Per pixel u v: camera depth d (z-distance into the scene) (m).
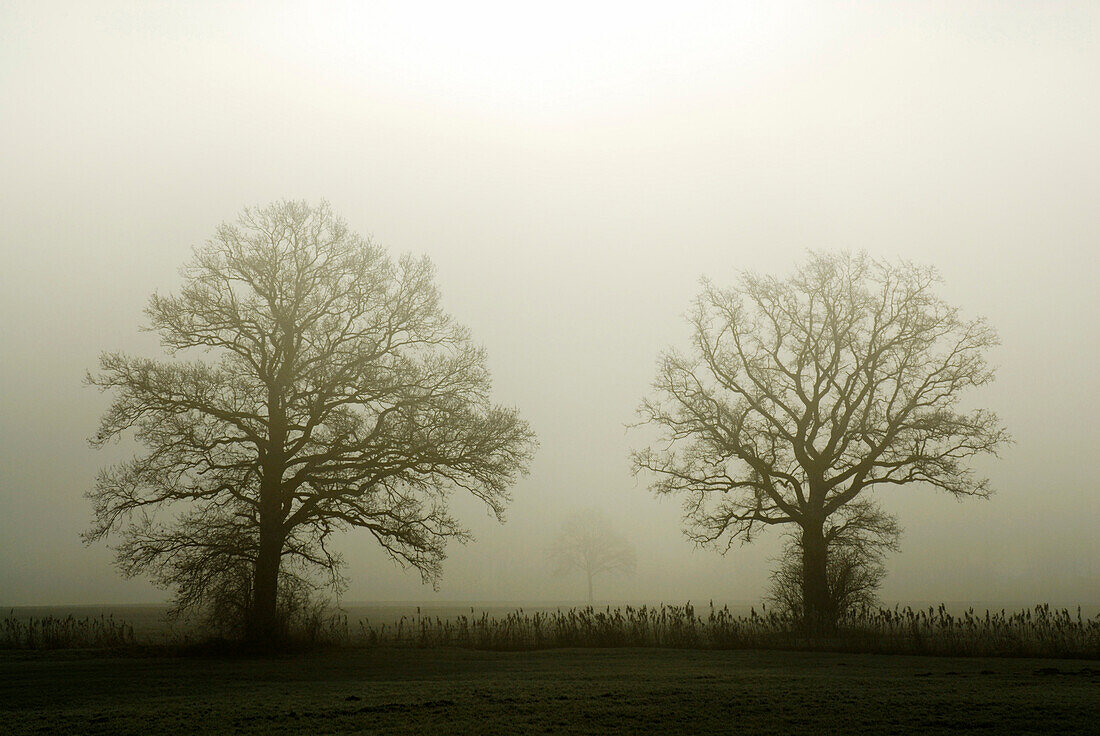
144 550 28.48
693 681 17.05
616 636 29.78
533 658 24.00
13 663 23.52
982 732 11.21
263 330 31.16
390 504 30.88
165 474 29.30
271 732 11.76
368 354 31.23
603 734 11.42
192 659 24.73
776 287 38.38
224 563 28.38
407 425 30.39
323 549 30.73
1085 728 11.36
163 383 29.33
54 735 11.89
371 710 13.45
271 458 30.08
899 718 12.24
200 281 31.50
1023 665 20.67
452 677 18.59
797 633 29.84
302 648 28.23
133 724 12.55
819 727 11.72
